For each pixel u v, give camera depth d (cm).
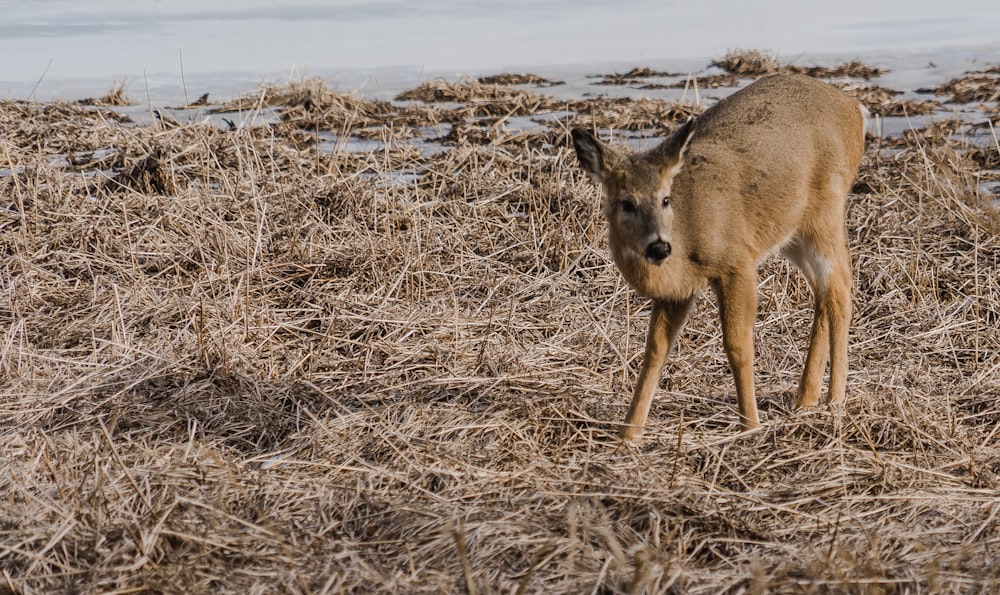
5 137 3931
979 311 2558
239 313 2483
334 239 2966
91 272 2722
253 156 3559
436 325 2483
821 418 1994
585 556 1505
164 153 3484
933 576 1409
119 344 2247
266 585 1454
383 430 1944
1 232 2959
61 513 1616
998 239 2880
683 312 2095
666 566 1472
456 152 3697
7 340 2291
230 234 2883
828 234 2267
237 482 1744
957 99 4888
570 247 2909
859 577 1447
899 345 2420
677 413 2122
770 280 2700
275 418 2033
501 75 5509
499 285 2723
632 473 1798
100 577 1481
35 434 1898
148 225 2980
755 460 1869
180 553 1534
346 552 1524
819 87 2341
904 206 3206
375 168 3347
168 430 1966
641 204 1983
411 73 5725
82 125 4200
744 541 1579
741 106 2222
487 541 1539
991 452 1897
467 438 1931
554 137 4069
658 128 4328
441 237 2967
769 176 2127
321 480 1766
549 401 2081
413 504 1675
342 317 2506
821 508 1705
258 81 5391
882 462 1800
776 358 2395
